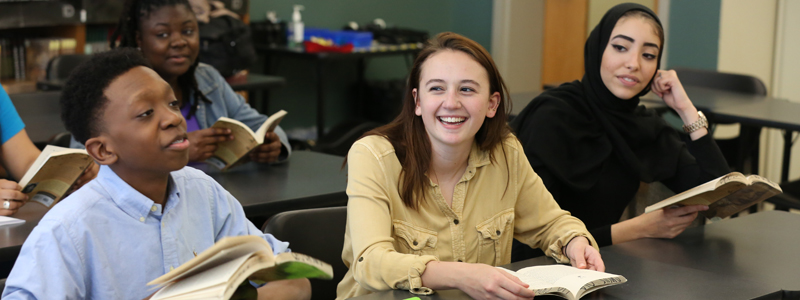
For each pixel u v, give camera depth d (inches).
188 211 53.1
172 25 94.7
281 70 225.0
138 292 49.2
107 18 172.7
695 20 208.4
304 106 233.5
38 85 132.1
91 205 47.7
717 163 80.7
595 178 78.2
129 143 47.5
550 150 75.5
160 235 50.4
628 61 76.4
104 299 47.6
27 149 81.4
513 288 45.6
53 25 168.2
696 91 155.9
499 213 60.2
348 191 56.5
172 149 48.5
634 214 85.1
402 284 49.8
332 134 144.8
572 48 249.6
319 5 230.2
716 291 50.3
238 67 167.3
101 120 47.4
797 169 194.7
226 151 87.6
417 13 257.6
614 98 79.0
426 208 57.7
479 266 48.3
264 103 215.9
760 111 129.7
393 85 234.8
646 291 49.8
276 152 92.5
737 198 64.2
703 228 68.8
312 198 77.2
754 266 57.1
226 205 56.2
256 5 215.5
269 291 49.9
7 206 65.7
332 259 64.9
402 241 57.2
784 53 195.2
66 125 49.3
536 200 62.5
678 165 82.2
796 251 61.4
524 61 253.1
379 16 247.0
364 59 242.1
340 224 65.6
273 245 56.7
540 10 251.4
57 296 44.6
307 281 53.2
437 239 57.8
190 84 99.9
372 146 57.3
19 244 58.7
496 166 60.0
